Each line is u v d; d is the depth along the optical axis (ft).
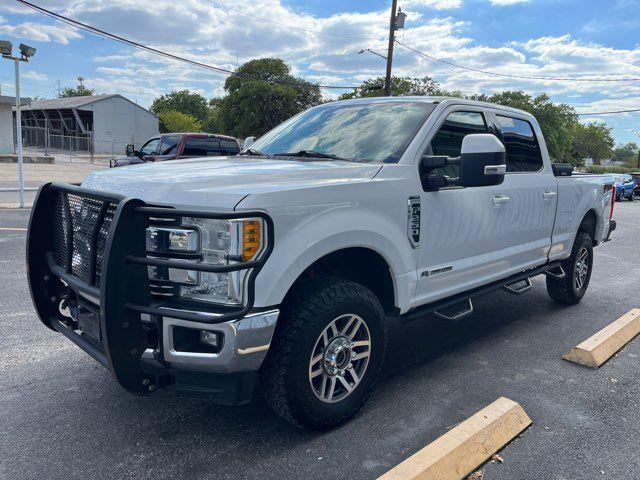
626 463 9.72
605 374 13.80
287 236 9.18
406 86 144.56
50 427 10.51
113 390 12.12
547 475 9.28
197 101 329.11
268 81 191.93
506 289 16.08
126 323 8.58
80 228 10.03
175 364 8.86
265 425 10.72
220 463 9.40
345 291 10.18
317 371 10.02
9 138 107.65
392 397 12.14
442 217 12.37
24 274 22.20
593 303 20.80
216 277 8.76
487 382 13.10
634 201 103.09
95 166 108.06
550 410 11.69
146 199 9.35
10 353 14.11
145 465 9.31
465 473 9.15
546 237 16.98
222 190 9.09
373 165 11.44
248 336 8.68
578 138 341.21
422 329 17.17
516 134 15.94
